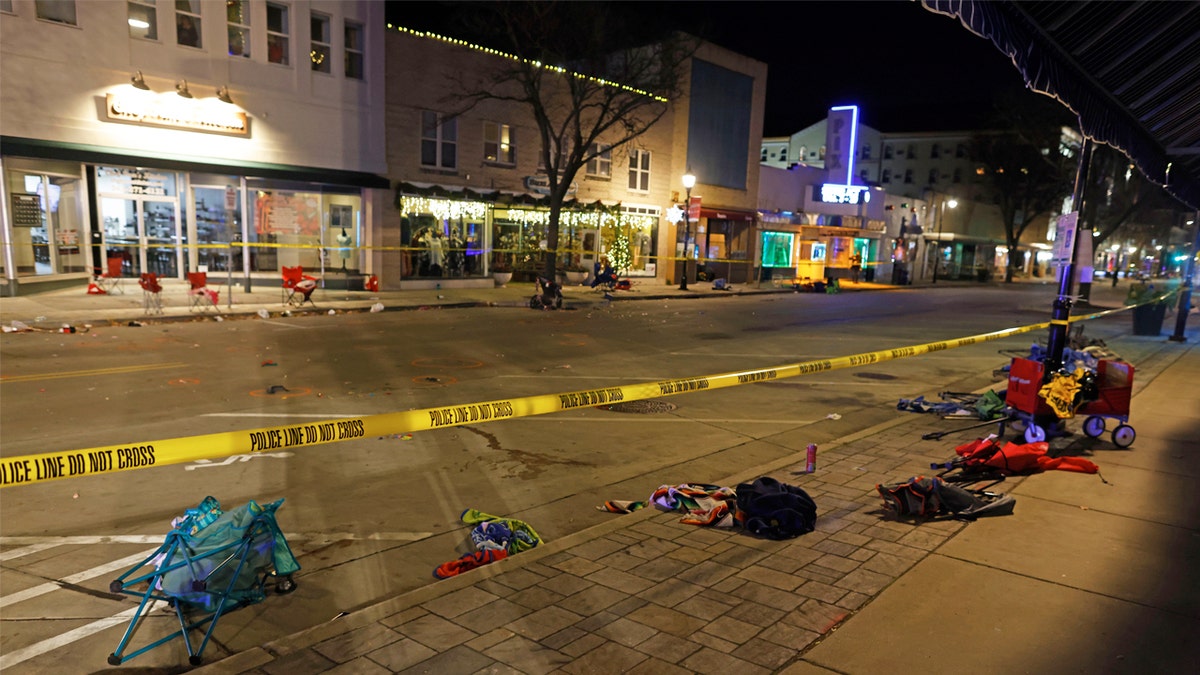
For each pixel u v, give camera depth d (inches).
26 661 145.0
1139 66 215.8
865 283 1802.4
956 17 153.9
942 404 381.4
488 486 258.5
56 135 706.8
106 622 161.2
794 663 136.2
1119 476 253.8
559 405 203.9
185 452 142.7
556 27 976.3
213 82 794.2
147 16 750.5
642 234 1311.5
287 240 892.0
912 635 146.5
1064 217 300.2
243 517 163.6
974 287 1920.5
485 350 547.8
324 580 184.1
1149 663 136.9
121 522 218.2
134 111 746.8
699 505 217.0
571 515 233.0
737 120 1455.5
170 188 824.3
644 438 328.8
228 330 601.9
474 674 132.1
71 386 384.2
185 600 153.4
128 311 647.1
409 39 940.6
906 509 215.2
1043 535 200.4
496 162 1059.9
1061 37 188.4
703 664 135.7
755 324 799.7
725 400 411.8
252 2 812.0
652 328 724.7
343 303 790.5
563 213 1152.2
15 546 200.4
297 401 367.9
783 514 200.5
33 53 685.3
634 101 1022.4
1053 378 299.1
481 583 170.1
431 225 1002.1
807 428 354.3
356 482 258.5
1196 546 192.7
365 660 136.4
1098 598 162.7
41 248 736.3
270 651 139.4
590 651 140.3
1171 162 347.3
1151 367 506.6
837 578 173.6
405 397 384.5
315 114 869.2
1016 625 150.6
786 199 1628.9
